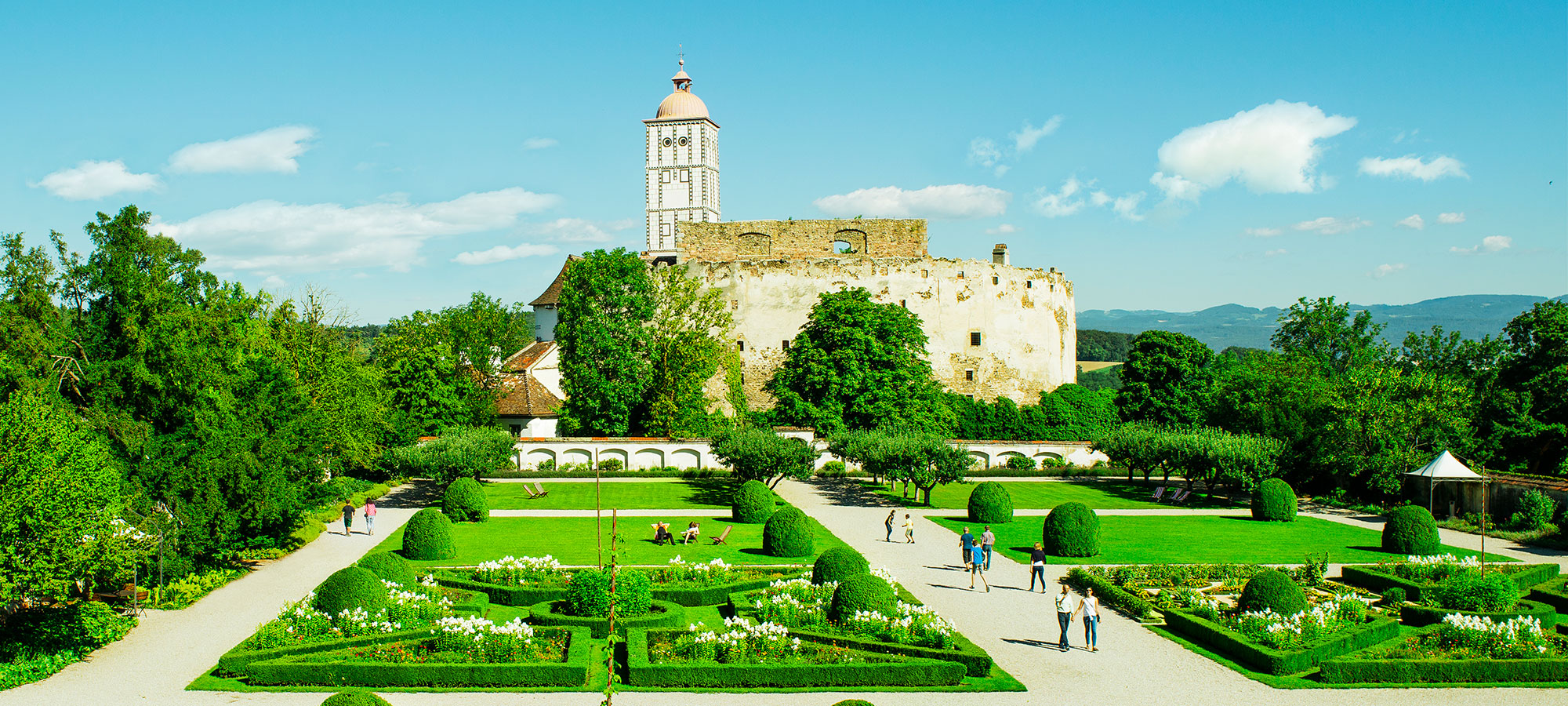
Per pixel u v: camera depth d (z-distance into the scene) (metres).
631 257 82.56
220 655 27.58
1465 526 51.41
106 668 26.36
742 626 27.47
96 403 35.84
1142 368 90.50
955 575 39.06
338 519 52.22
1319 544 46.56
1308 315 106.00
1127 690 25.20
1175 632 30.58
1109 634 30.42
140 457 35.66
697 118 133.62
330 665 25.03
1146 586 36.12
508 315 128.88
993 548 45.41
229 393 38.53
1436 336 94.62
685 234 104.62
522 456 75.19
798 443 63.09
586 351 80.12
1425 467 55.62
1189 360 90.62
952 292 101.12
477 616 30.91
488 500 60.88
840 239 105.38
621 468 75.56
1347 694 25.00
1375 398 60.22
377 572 32.47
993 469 78.50
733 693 24.92
